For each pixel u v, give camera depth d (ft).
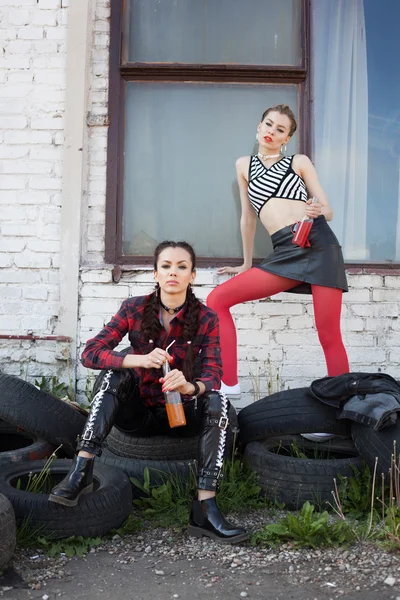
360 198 13.74
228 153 13.74
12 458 9.46
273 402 10.22
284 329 13.07
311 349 13.07
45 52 13.29
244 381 13.00
